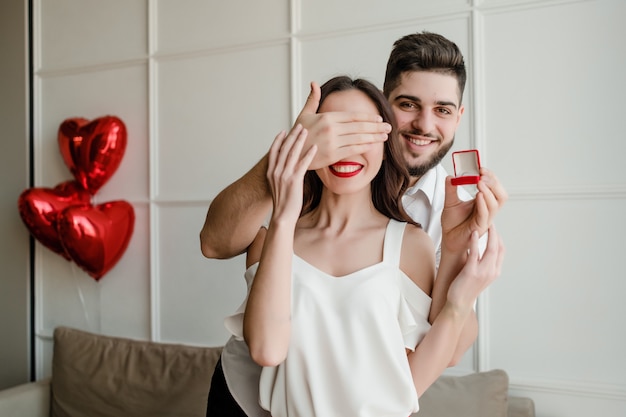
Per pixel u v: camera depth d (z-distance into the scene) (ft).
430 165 5.35
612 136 5.52
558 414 5.73
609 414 5.55
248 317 2.66
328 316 2.75
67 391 7.04
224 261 7.29
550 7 5.71
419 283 3.03
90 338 7.32
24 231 8.58
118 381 6.81
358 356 2.68
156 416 6.48
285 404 2.88
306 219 3.31
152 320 7.64
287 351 2.77
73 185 7.84
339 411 2.69
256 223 2.98
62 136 7.86
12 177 8.65
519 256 5.86
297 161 2.70
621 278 5.52
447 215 2.90
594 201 5.60
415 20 6.15
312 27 6.69
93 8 8.17
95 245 7.29
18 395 7.00
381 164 3.17
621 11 5.49
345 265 2.95
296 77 6.75
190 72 7.48
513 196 5.84
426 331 2.94
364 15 6.41
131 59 7.83
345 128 2.68
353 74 6.45
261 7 7.03
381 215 3.22
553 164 5.72
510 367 5.90
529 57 5.78
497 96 5.89
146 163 7.80
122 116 7.95
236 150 7.20
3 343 8.70
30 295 8.54
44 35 8.50
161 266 7.65
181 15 7.53
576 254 5.67
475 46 5.90
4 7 8.71
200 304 7.41
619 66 5.50
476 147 5.89
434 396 5.45
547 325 5.77
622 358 5.52
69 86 8.32
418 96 5.41
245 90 7.14
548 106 5.73
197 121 7.43
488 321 5.98
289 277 2.67
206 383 6.39
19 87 8.60
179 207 7.54
